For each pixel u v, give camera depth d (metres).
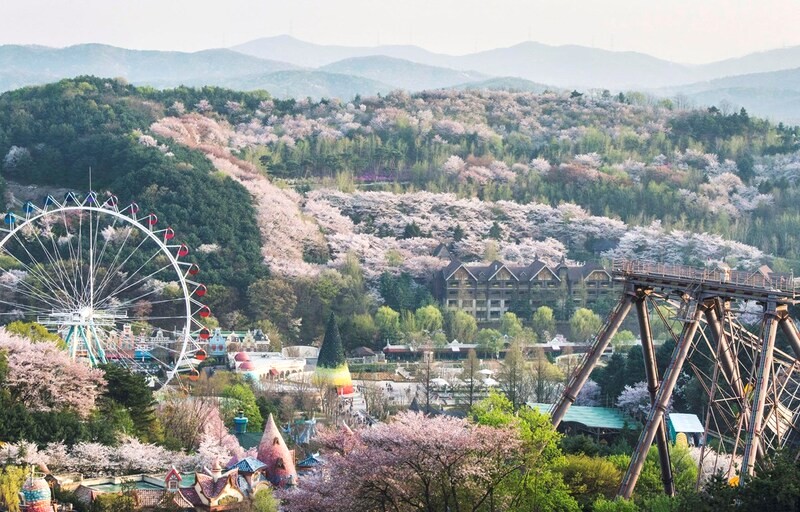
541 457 183.75
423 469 170.50
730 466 172.75
